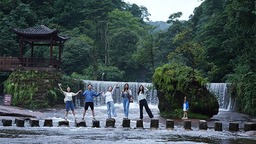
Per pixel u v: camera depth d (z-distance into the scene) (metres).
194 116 29.16
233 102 41.28
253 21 37.25
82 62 72.19
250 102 31.98
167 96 30.16
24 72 40.31
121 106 43.50
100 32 89.25
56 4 87.88
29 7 79.19
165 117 29.69
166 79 30.27
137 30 98.62
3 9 75.31
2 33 65.00
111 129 18.22
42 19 79.94
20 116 24.30
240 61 44.62
